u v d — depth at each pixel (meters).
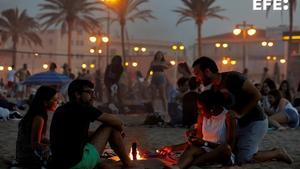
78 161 6.05
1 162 7.75
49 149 6.90
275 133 12.52
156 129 13.24
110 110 19.67
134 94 28.83
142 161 6.95
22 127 7.00
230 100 7.02
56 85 19.19
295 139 11.20
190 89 13.39
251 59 84.06
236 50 85.06
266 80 14.36
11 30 67.75
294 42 50.78
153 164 6.82
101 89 24.31
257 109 7.16
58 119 6.16
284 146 10.02
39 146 6.88
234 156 7.11
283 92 15.94
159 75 20.05
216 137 6.86
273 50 83.31
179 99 14.01
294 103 15.70
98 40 52.97
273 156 7.52
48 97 6.98
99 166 6.49
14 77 32.69
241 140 7.23
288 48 46.81
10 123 14.84
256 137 7.20
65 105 6.27
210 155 6.75
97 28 62.53
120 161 6.92
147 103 20.16
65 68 26.64
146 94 29.02
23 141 6.99
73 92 6.26
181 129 13.24
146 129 13.27
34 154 6.91
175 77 51.06
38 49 103.38
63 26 60.81
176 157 7.16
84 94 6.27
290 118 13.72
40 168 6.88
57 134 6.12
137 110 20.08
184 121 13.62
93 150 6.24
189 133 7.43
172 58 59.34
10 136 11.43
